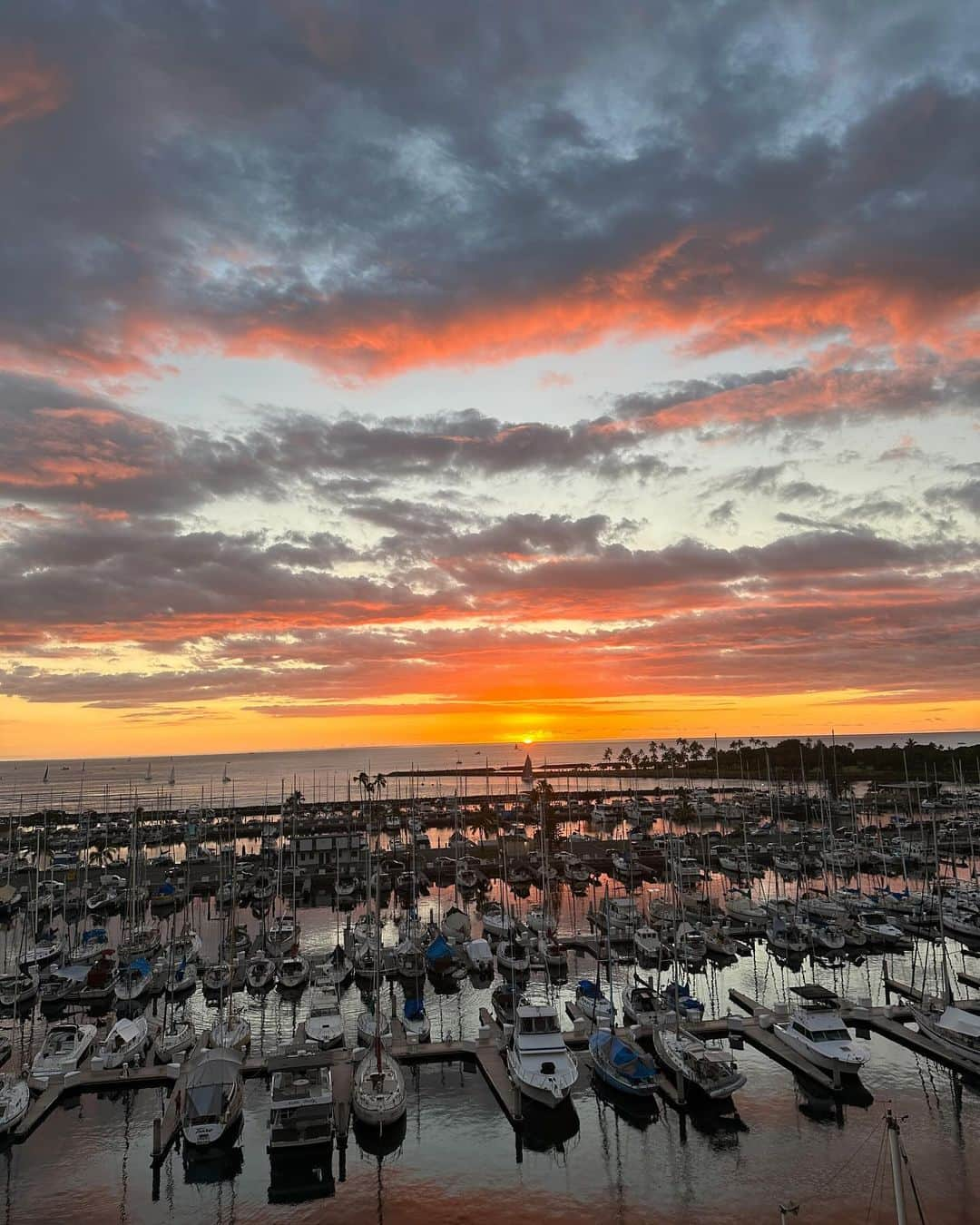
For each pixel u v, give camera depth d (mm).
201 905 124125
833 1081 54250
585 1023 66812
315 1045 55031
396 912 117938
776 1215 42312
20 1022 75062
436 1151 49062
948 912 100625
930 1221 41375
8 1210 44219
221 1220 43062
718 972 84812
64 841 187375
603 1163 47344
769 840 170625
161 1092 57188
